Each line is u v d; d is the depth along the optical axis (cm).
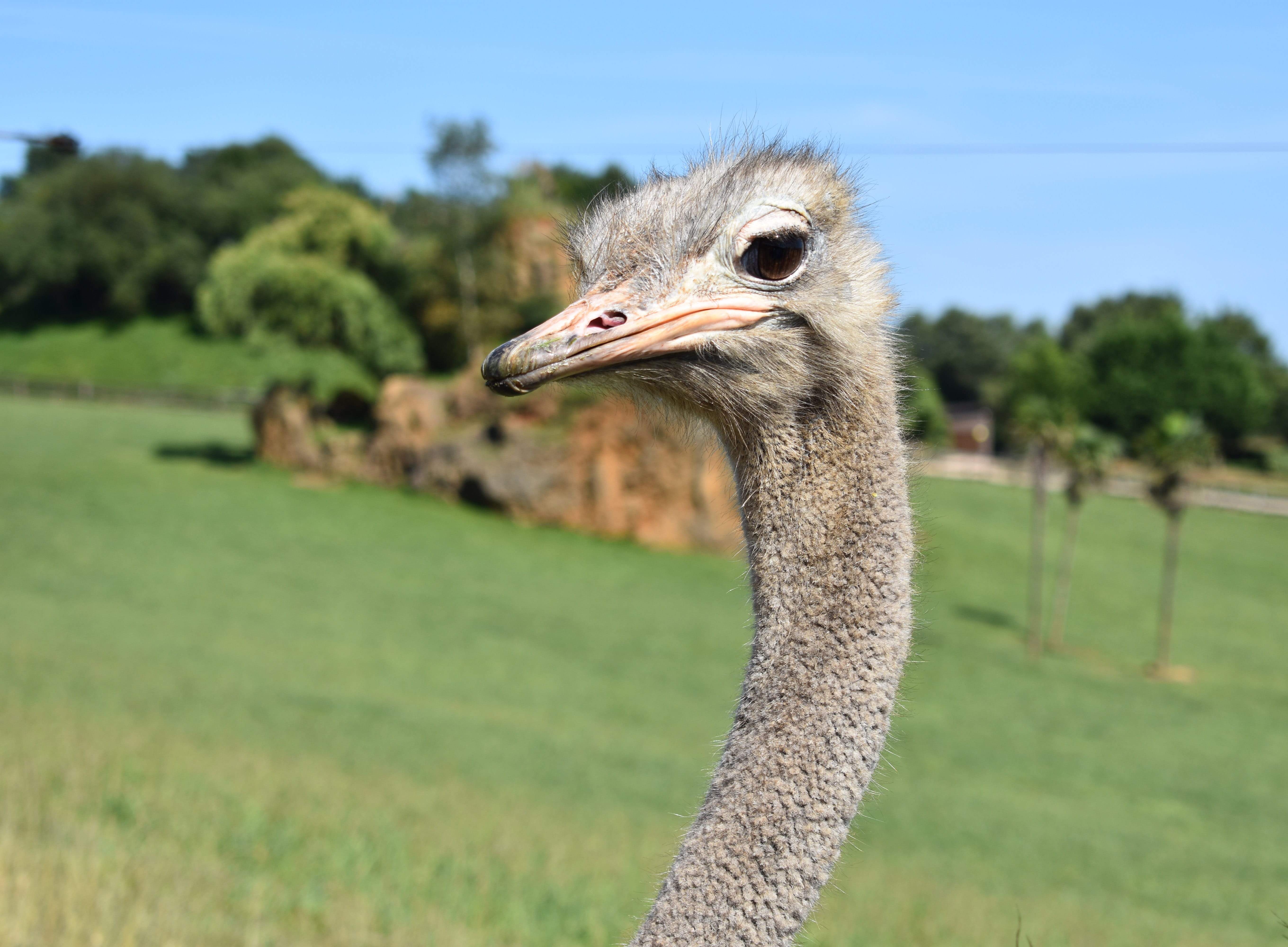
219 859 883
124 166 8194
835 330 249
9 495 3797
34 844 777
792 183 253
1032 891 1566
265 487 4244
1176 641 4112
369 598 3216
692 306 247
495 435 4238
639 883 1048
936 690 3203
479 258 6025
